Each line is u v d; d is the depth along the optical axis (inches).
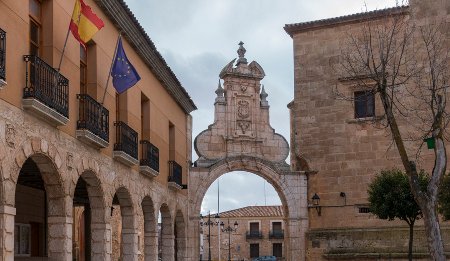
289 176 1139.9
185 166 1141.1
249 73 1194.6
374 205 888.3
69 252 528.1
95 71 626.5
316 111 1117.1
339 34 1104.8
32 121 463.8
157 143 908.0
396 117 1059.9
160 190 917.2
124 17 697.0
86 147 581.9
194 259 1123.9
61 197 521.7
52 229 520.4
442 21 1035.9
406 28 992.9
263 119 1194.6
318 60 1120.2
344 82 1094.4
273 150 1189.1
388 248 1042.1
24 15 464.1
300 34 1136.8
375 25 1068.5
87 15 524.4
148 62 838.5
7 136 423.2
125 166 718.5
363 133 1085.8
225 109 1179.9
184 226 1113.4
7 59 429.7
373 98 1083.3
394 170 951.6
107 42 670.5
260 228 2738.7
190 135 1178.0
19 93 445.7
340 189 1093.1
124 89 637.9
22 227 715.4
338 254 1064.8
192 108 1168.8
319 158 1112.2
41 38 512.7
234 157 1155.3
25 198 727.7
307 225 1125.7
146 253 870.4
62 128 523.2
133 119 765.9
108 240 639.8
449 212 797.9
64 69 536.4
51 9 515.2
